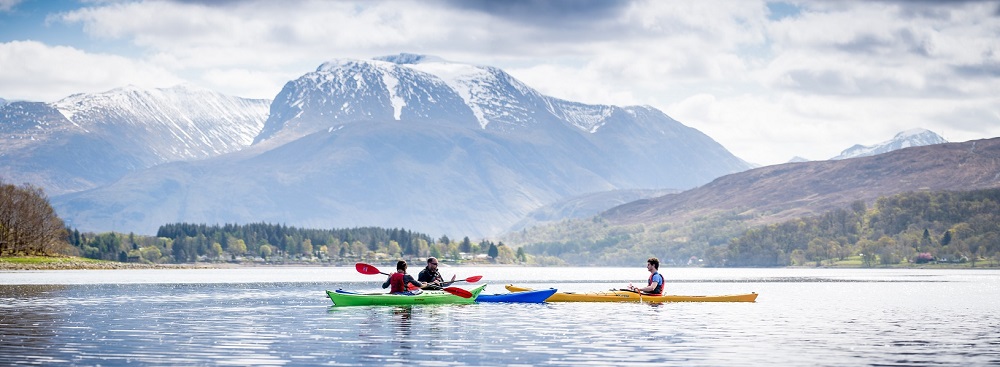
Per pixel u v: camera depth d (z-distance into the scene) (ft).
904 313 187.32
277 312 179.11
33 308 190.29
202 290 291.79
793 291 311.06
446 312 175.32
